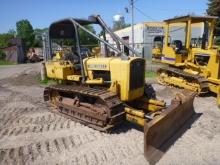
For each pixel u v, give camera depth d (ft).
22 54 106.32
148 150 15.78
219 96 27.07
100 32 25.05
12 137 19.63
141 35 84.64
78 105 22.18
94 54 26.37
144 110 22.02
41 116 24.32
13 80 46.85
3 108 27.50
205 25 34.45
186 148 17.52
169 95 32.14
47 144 18.33
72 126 21.57
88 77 22.95
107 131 19.79
